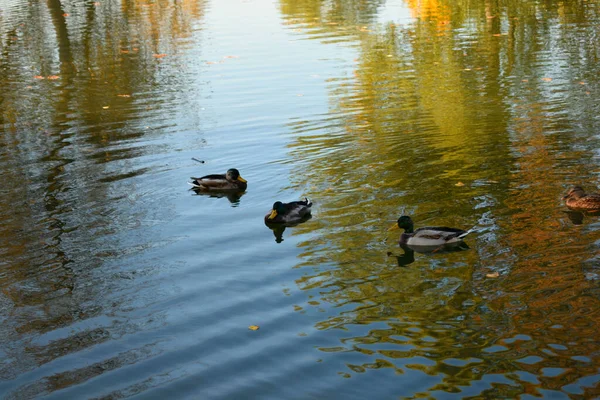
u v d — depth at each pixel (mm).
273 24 32688
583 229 11281
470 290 9617
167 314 9547
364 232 11867
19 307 10008
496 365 7848
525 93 19812
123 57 27391
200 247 11727
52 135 18562
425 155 15375
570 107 18172
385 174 14445
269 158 15984
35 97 22500
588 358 7863
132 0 41875
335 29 30672
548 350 8070
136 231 12516
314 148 16375
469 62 23891
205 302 9812
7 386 8102
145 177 15258
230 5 38969
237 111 19797
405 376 7762
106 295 10211
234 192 14312
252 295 9938
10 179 15375
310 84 22188
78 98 22156
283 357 8305
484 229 11562
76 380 8141
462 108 18781
